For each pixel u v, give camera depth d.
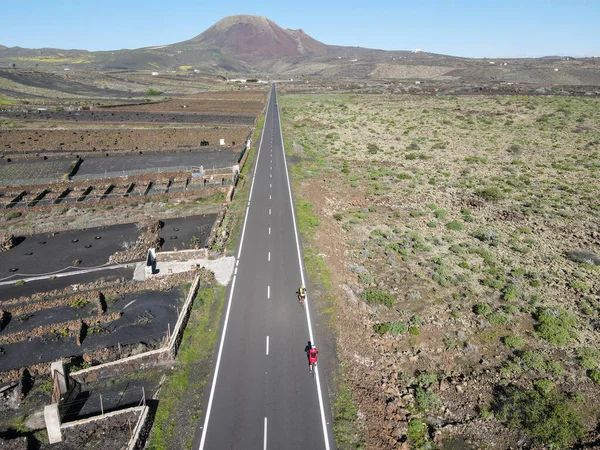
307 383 23.14
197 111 134.62
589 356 26.02
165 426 20.44
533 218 48.53
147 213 49.88
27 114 117.81
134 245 42.03
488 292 33.66
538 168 68.69
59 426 19.86
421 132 98.62
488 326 29.25
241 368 24.28
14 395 22.81
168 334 27.19
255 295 31.89
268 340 26.70
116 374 24.30
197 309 30.25
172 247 41.97
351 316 29.70
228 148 84.31
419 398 22.48
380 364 25.23
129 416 20.72
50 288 34.59
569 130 93.12
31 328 29.38
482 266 37.88
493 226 46.69
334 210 52.22
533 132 93.31
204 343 26.58
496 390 23.52
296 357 25.17
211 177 63.19
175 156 78.38
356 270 36.56
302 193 56.81
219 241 41.53
